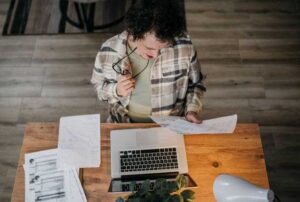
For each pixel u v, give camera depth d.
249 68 2.87
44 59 2.91
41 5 3.20
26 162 1.50
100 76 1.67
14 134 2.54
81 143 1.55
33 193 1.43
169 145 1.55
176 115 1.86
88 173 1.48
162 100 1.72
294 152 2.47
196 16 3.17
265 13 3.21
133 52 1.54
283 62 2.90
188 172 1.49
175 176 1.47
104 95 1.70
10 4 3.21
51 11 3.17
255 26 3.12
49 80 2.80
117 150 1.53
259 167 1.51
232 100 2.70
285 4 3.26
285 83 2.79
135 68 1.60
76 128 1.60
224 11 3.21
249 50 2.97
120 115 1.80
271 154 2.46
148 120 1.82
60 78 2.81
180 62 1.59
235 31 3.08
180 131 1.54
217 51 2.96
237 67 2.87
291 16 3.20
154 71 1.60
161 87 1.66
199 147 1.56
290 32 3.09
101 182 1.46
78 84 2.78
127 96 1.69
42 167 1.49
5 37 3.03
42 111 2.64
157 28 1.28
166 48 1.53
